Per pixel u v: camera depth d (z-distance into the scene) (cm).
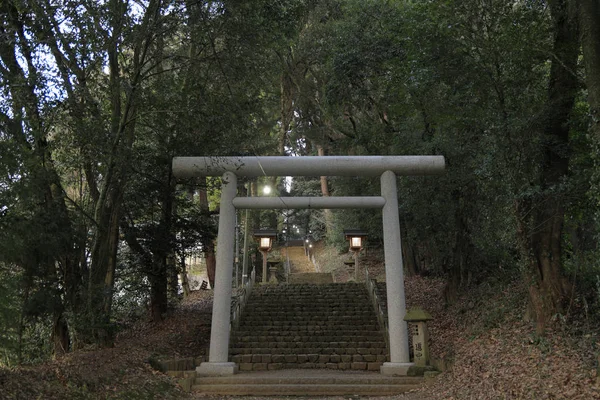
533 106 1100
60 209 1070
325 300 1881
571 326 1009
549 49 1090
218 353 1252
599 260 907
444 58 1159
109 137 1073
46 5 977
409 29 1215
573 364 862
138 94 1138
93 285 1109
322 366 1362
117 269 1630
